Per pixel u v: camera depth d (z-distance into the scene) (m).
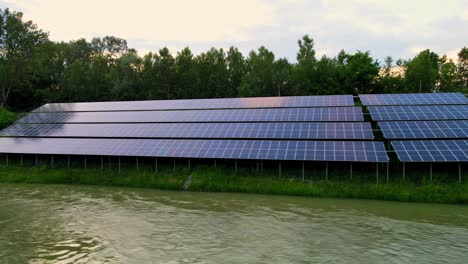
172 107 59.12
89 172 44.16
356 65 75.06
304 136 43.09
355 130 42.69
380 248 22.67
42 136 51.50
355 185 36.34
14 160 48.84
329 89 73.50
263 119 49.78
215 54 87.81
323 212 30.59
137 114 56.53
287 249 22.52
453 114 46.06
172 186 39.88
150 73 82.69
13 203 33.75
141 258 21.11
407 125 42.94
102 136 49.34
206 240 24.09
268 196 36.41
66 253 21.84
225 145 42.34
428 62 79.88
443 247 22.78
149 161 45.75
